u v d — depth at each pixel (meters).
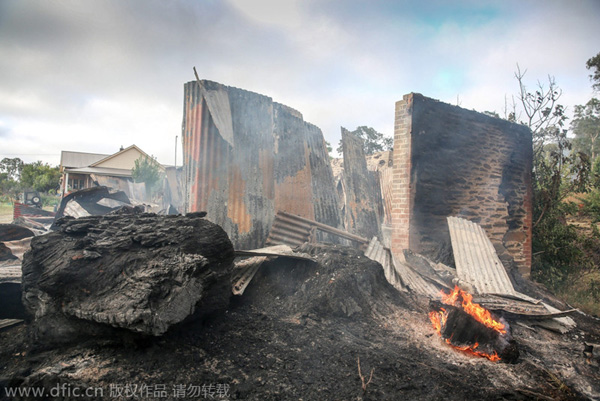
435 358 3.57
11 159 54.00
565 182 9.81
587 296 7.53
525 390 3.12
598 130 29.67
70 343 2.92
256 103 6.88
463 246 6.44
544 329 5.13
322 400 2.59
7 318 3.71
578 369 3.95
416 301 5.20
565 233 9.20
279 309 4.24
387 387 2.84
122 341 2.82
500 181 8.30
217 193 6.04
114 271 2.92
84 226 3.34
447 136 7.18
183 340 3.07
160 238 3.26
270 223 6.83
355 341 3.66
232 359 2.98
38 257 3.07
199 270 3.04
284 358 3.12
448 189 7.17
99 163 30.27
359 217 8.96
